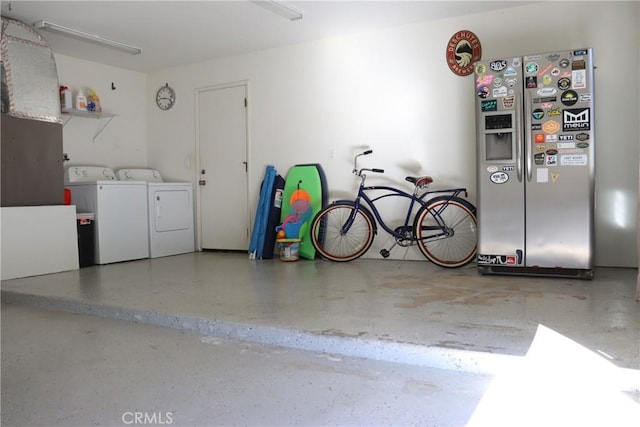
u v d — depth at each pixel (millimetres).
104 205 5039
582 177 3521
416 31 4711
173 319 2889
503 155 3803
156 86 6414
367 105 4996
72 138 5668
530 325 2463
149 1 4098
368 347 2326
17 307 3514
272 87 5539
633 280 3523
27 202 4375
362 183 4855
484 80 3760
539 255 3676
